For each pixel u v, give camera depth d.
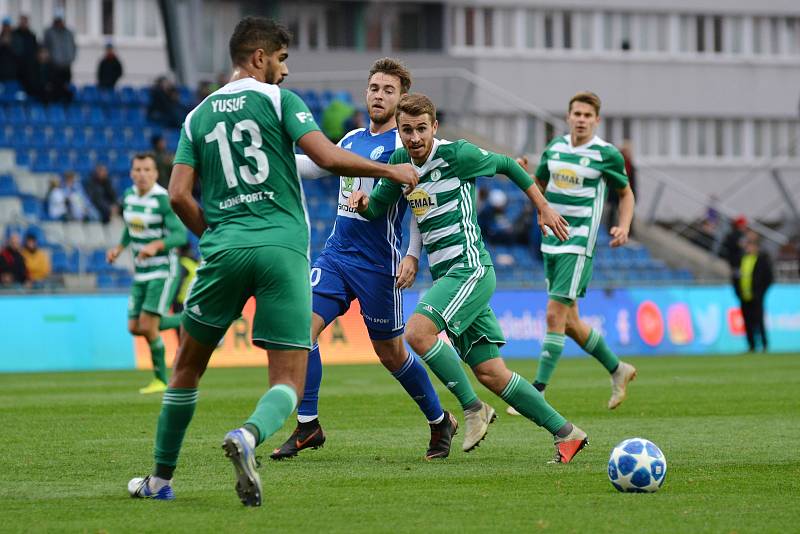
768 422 37.12
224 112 21.55
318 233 94.38
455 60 147.50
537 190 27.98
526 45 152.50
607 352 40.06
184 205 21.75
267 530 19.28
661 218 113.25
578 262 39.97
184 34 104.56
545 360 40.00
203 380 58.41
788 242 109.50
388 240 29.64
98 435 33.81
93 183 87.56
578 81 153.50
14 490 23.78
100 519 20.34
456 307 27.98
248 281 21.41
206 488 23.97
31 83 95.25
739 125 160.25
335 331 76.12
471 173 27.92
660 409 41.50
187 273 73.19
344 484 24.55
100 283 80.69
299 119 21.28
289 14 142.62
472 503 21.98
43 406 43.66
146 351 73.50
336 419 38.38
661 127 157.12
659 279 98.94
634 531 19.22
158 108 98.44
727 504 21.83
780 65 161.38
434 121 28.08
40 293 73.38
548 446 31.41
